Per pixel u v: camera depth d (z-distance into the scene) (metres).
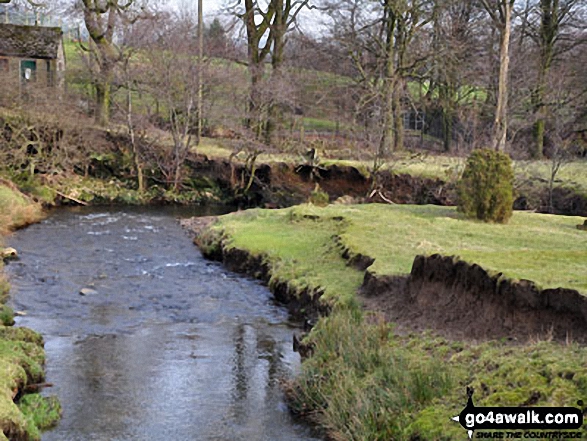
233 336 13.26
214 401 10.14
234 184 33.72
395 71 36.50
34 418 9.06
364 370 9.98
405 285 12.69
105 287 16.75
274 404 10.09
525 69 36.53
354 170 32.75
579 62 38.78
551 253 11.89
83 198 31.47
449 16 38.44
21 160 30.19
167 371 11.31
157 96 34.22
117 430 9.07
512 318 9.82
